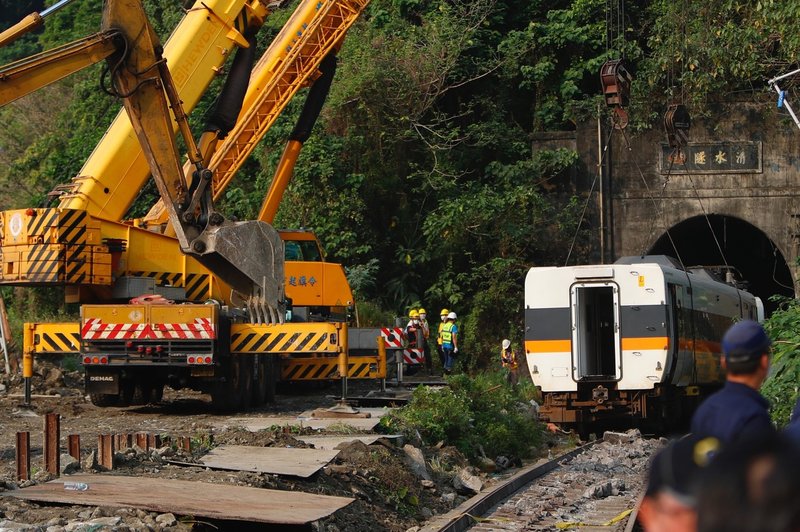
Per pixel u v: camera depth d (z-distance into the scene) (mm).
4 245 28391
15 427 25516
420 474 21922
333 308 40844
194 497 14367
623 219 55375
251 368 31422
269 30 58469
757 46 49875
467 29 56375
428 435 26344
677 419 34875
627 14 58469
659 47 54281
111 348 28312
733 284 46000
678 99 54281
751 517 3215
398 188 56281
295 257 39844
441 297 54625
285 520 13078
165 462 17812
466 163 57844
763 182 53875
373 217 56188
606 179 55312
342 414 26469
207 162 30875
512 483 21906
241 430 22078
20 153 68562
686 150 54562
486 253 55438
